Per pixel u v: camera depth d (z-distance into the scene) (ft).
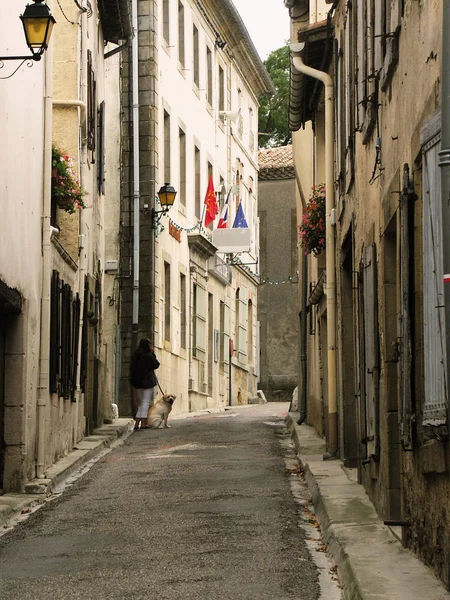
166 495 50.75
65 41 75.00
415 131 30.35
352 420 57.00
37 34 41.86
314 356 80.23
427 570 29.25
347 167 53.52
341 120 58.08
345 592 29.76
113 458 68.23
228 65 152.56
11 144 50.11
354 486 47.73
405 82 32.96
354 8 49.80
